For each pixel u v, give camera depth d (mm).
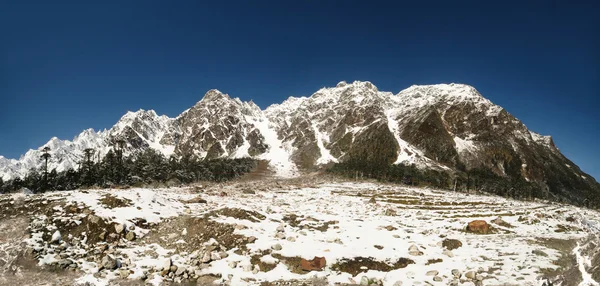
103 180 81188
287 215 33500
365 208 45750
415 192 82312
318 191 73375
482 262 21469
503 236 29594
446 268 20656
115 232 23984
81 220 24547
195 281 18984
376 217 37281
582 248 21594
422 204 59406
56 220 24031
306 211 37688
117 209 26938
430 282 18734
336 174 144875
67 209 25859
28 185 83250
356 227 30406
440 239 27453
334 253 22391
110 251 21703
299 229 28781
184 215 29047
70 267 19406
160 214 28703
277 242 24188
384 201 61406
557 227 34938
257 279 19234
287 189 74375
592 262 17094
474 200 70562
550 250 23812
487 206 58000
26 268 18797
